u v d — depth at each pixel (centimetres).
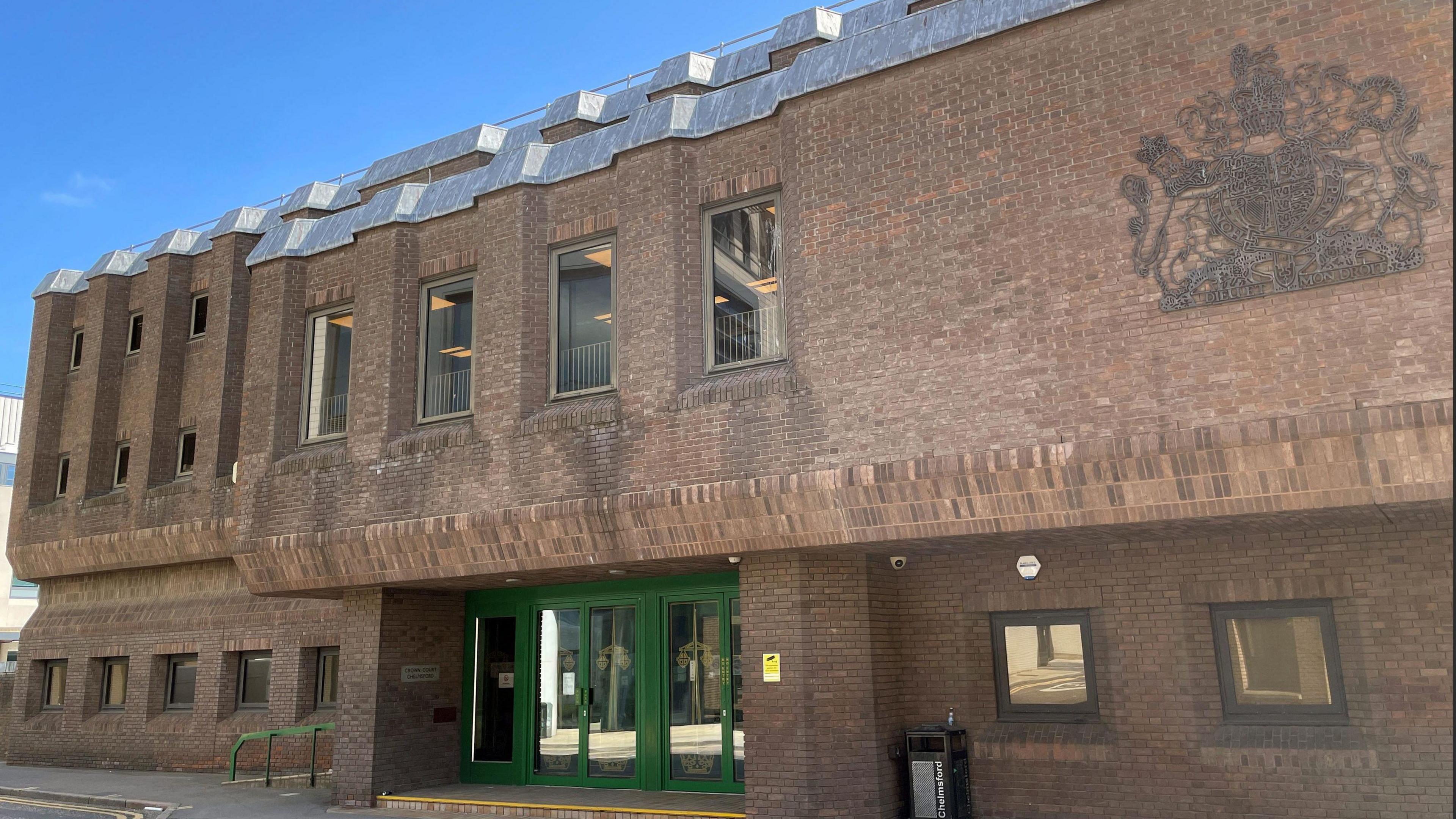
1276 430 840
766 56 1753
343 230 1506
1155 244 918
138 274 2348
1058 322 953
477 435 1285
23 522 2358
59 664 2377
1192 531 1016
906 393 1015
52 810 1616
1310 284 848
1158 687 1073
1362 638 987
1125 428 909
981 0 1043
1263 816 1001
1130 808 1066
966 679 1175
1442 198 808
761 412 1091
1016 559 1164
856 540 1046
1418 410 789
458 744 1555
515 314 1288
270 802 1545
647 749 1373
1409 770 948
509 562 1255
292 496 1449
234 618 2028
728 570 1299
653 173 1214
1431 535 969
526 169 1321
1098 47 970
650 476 1145
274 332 1551
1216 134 903
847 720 1124
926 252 1027
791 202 1116
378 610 1492
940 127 1040
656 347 1170
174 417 2197
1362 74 850
